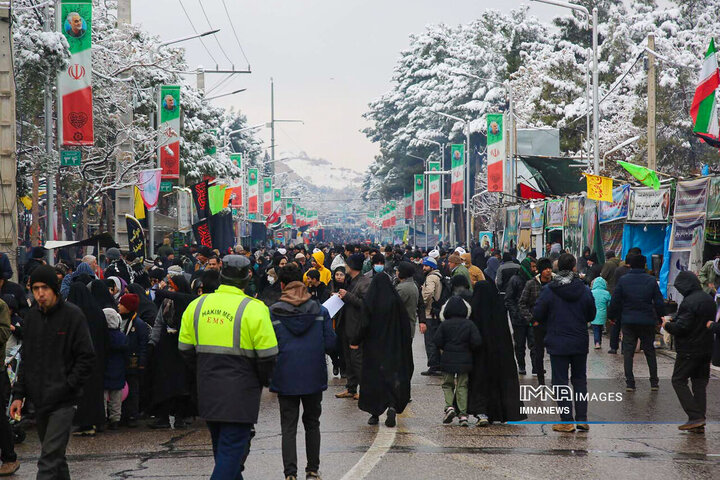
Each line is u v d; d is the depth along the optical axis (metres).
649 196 25.11
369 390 12.72
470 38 102.44
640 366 19.38
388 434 12.22
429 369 18.27
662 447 11.34
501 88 94.00
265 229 93.12
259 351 7.89
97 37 34.53
